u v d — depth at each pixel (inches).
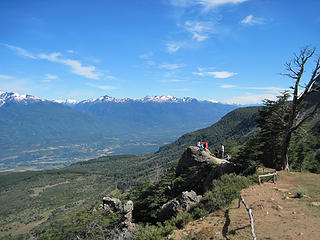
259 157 1137.4
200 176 1139.3
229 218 507.5
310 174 881.5
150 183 1298.0
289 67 989.8
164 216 855.7
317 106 935.7
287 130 1036.5
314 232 375.9
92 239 831.1
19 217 6584.6
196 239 451.8
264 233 399.9
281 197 596.1
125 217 970.1
